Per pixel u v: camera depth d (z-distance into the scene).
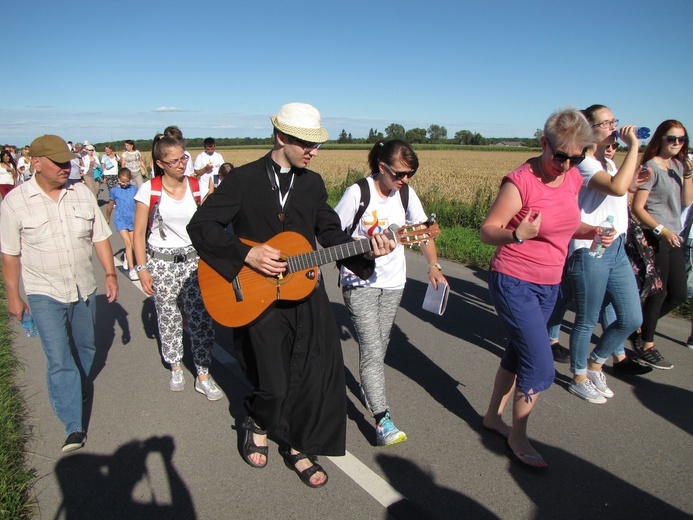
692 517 2.53
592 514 2.55
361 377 3.16
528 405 2.82
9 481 2.71
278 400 2.62
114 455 3.04
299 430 2.71
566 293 4.00
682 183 4.12
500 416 3.22
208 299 2.71
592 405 3.57
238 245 2.49
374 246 2.46
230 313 2.67
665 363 4.11
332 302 6.02
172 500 2.66
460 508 2.59
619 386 3.84
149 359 4.41
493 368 4.20
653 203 4.03
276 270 2.53
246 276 2.65
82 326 3.31
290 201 2.62
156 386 3.91
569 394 3.71
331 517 2.53
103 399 3.72
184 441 3.18
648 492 2.71
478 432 3.27
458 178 21.67
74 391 3.11
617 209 3.38
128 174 6.67
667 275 4.04
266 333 2.65
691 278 4.38
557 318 4.14
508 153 63.31
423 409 3.55
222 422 3.40
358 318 3.11
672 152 3.95
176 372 3.83
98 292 6.36
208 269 2.71
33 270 2.97
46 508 2.61
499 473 2.86
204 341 3.67
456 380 3.98
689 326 4.98
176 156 3.44
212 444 3.15
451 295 6.18
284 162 2.60
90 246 3.24
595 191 3.39
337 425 2.73
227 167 7.30
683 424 3.33
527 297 2.71
